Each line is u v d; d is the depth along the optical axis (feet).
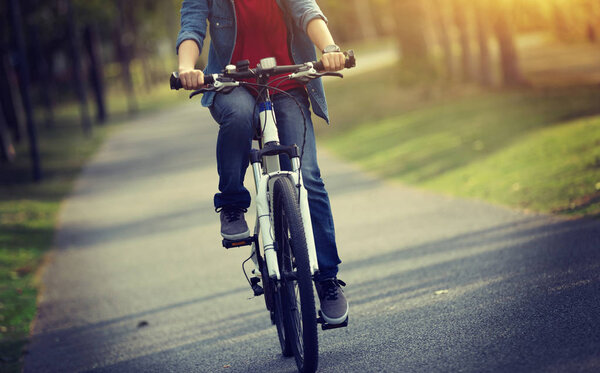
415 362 24.18
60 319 45.96
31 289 55.62
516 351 23.16
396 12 173.06
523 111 103.71
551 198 53.42
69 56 284.82
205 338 34.88
